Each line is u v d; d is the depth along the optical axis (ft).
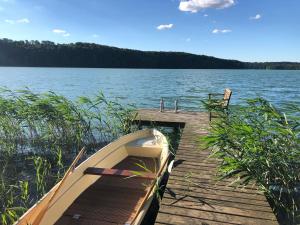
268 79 153.38
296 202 12.18
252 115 15.10
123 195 12.31
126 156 17.24
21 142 21.09
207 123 23.77
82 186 12.36
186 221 9.33
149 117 26.43
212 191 11.34
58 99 21.84
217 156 14.57
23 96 21.81
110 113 23.66
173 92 74.08
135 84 99.66
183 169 13.51
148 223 11.51
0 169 17.69
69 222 10.40
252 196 10.94
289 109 13.96
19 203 13.74
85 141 21.54
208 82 116.88
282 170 11.85
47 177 16.69
